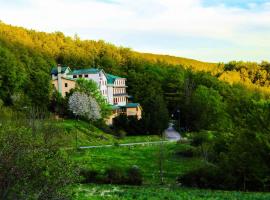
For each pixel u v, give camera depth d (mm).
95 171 57719
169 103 162500
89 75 149875
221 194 47469
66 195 21734
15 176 20156
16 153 20328
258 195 46688
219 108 126062
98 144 92125
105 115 123375
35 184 20609
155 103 124750
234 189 54031
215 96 144625
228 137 59281
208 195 46438
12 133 20547
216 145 65938
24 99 109125
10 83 111250
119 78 164875
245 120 54281
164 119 122250
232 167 54094
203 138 84750
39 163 20547
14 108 104250
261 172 51500
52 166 21094
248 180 53219
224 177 54188
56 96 118938
